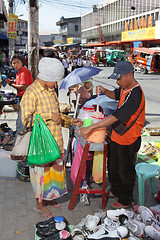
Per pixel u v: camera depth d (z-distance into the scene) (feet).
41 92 9.44
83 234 8.57
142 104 9.70
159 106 32.37
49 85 9.52
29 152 9.19
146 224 9.08
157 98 38.11
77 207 10.92
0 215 10.20
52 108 9.62
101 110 12.53
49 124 9.70
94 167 10.82
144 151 16.31
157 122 24.38
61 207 10.90
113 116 9.45
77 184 10.41
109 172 10.91
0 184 12.62
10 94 18.30
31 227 9.56
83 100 13.32
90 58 125.80
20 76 16.29
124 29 183.42
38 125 9.27
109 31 208.03
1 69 51.06
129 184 10.46
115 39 199.82
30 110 9.23
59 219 9.22
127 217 9.23
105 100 12.80
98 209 10.82
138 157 15.64
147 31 123.85
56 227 8.82
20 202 11.16
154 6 147.64
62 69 9.40
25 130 9.30
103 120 9.53
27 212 10.48
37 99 9.38
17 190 12.16
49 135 9.27
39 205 10.37
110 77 9.60
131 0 169.58
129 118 9.80
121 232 8.43
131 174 10.39
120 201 10.79
